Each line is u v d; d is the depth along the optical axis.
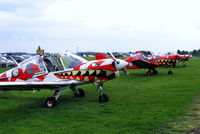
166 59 19.56
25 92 11.60
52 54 9.35
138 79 16.52
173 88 11.83
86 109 7.91
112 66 8.65
